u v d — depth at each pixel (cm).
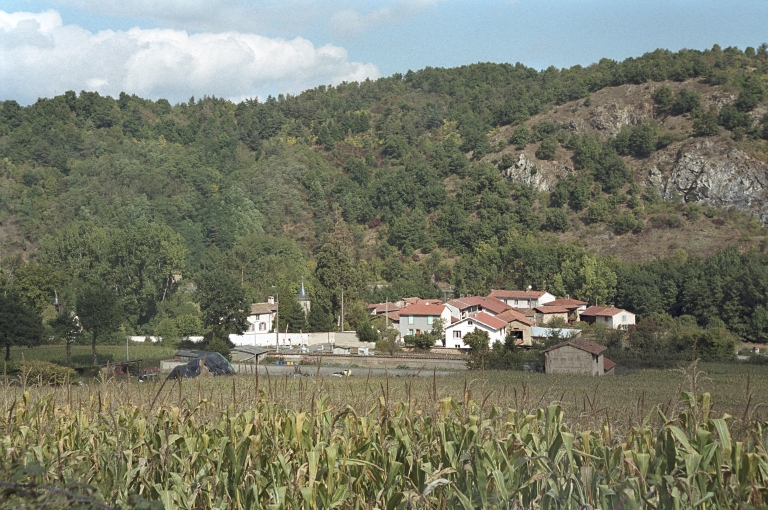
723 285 8681
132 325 8519
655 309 9344
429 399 962
